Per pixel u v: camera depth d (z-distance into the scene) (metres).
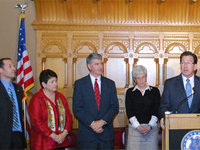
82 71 3.98
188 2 3.81
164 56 4.00
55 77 2.94
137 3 3.82
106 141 2.94
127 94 3.22
